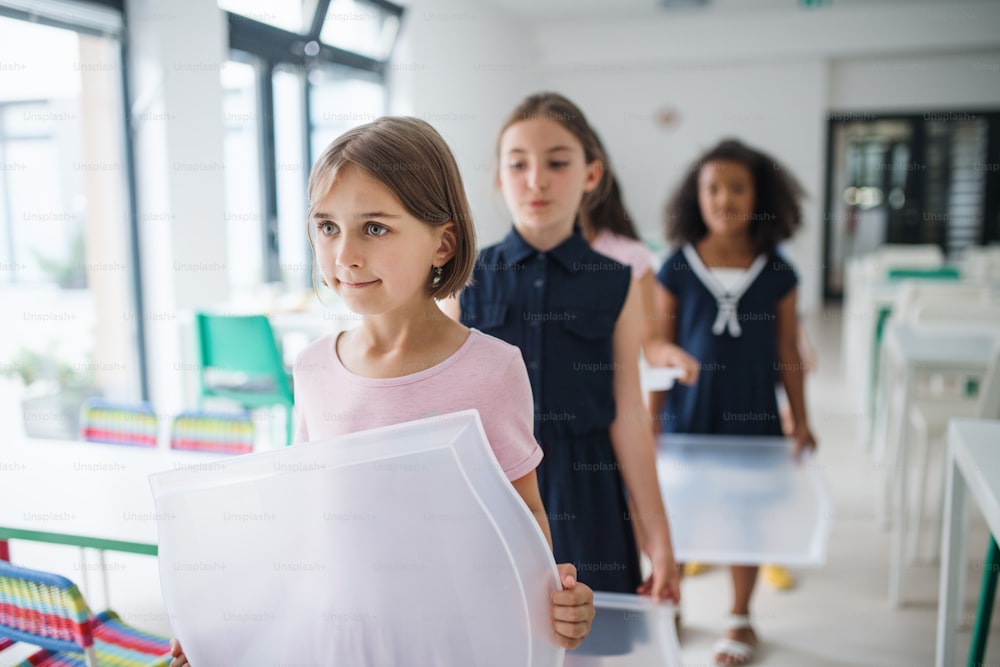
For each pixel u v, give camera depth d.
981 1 8.87
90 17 3.91
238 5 5.04
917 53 9.62
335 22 5.91
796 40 9.39
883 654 2.27
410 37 6.74
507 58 9.05
